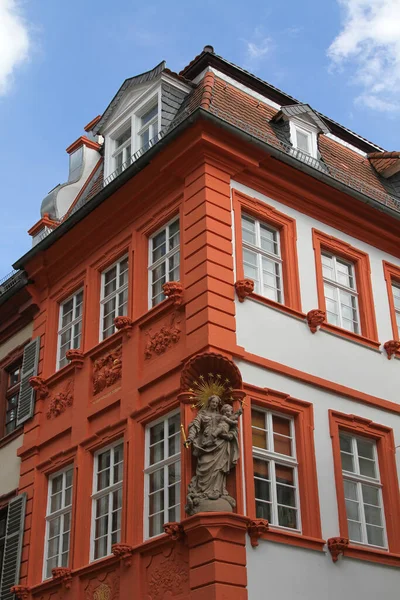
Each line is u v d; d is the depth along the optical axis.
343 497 14.45
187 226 15.24
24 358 18.78
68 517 15.80
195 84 18.45
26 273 19.44
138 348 15.31
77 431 16.06
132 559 13.52
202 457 12.78
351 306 17.08
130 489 14.21
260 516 13.34
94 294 17.30
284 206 16.62
